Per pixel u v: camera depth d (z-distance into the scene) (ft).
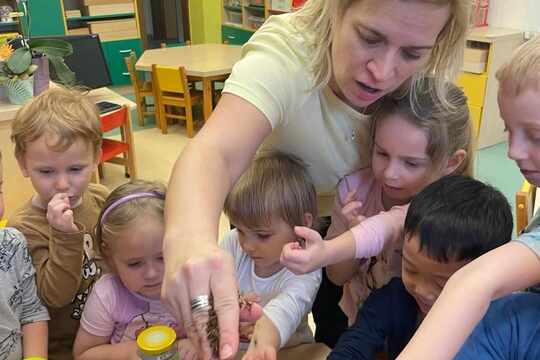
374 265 3.67
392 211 3.43
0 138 7.30
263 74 2.96
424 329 1.95
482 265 2.08
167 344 2.56
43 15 18.10
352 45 2.75
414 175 3.43
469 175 3.74
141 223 3.18
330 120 3.38
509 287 2.05
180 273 1.91
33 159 3.78
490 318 2.35
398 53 2.70
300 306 3.50
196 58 16.20
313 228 3.70
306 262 2.89
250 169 3.53
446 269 2.89
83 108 3.94
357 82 2.88
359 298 3.91
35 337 3.55
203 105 15.47
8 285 3.41
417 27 2.57
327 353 3.63
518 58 2.46
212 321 1.85
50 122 3.72
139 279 3.28
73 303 3.82
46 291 3.60
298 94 3.12
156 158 13.51
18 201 7.59
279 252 3.60
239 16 21.04
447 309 1.97
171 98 14.99
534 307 2.38
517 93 2.44
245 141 2.77
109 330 3.45
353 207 3.51
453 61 3.22
